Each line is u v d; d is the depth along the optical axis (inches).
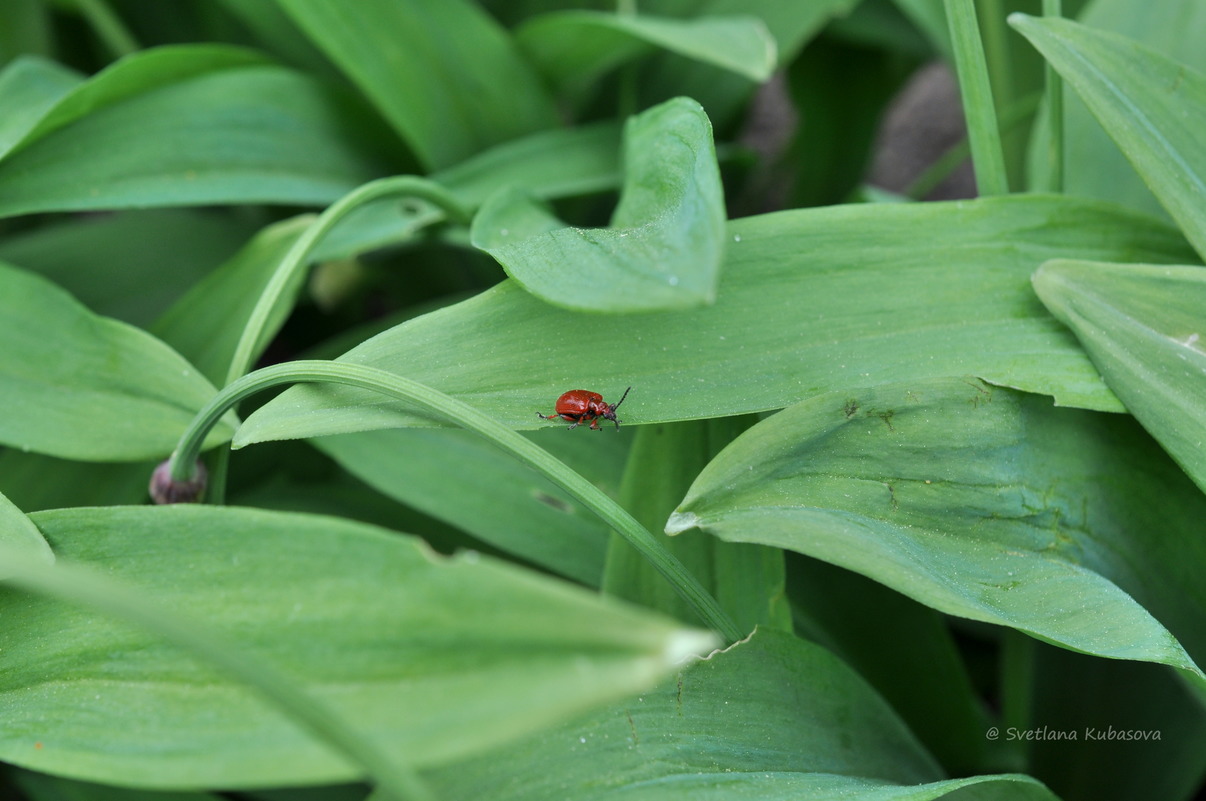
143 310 20.8
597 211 21.8
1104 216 18.3
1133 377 17.6
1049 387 17.7
